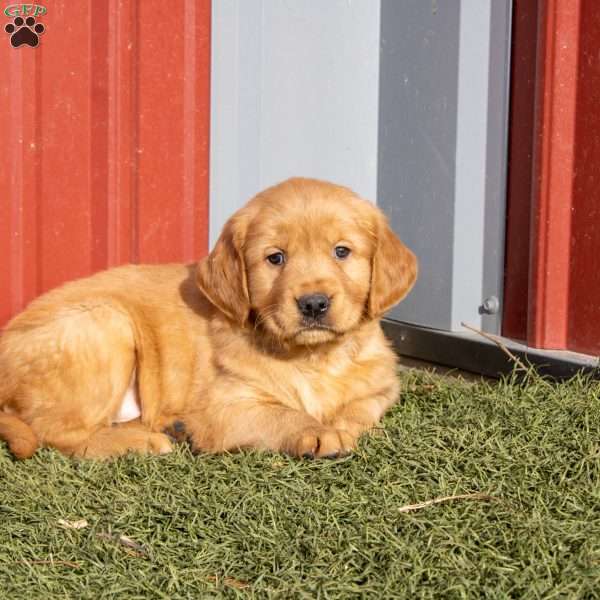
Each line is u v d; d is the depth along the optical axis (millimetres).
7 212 6543
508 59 6340
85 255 6762
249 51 6922
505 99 6375
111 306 5262
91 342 5117
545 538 3609
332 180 7320
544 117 5875
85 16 6562
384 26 7172
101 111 6645
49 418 5035
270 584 3445
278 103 7066
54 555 3727
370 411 5113
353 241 4977
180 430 5188
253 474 4340
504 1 6320
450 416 5043
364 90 7285
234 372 5031
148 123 6707
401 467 4359
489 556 3525
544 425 4793
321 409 5086
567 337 5992
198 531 3830
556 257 5945
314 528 3777
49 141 6578
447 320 6625
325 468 4387
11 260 6590
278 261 4906
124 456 4773
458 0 6395
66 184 6656
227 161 6945
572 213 5902
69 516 4008
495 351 6121
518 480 4148
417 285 6902
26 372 5109
